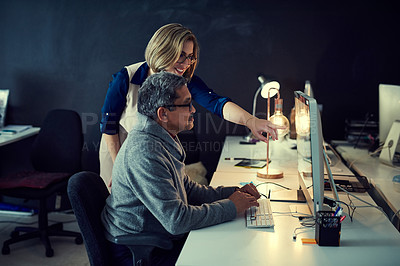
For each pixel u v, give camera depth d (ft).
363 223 5.39
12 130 11.07
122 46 11.52
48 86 11.94
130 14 11.37
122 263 5.44
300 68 11.19
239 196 5.71
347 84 11.12
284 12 11.01
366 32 10.87
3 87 12.09
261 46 11.19
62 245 10.15
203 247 4.66
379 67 10.97
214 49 11.32
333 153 9.20
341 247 4.69
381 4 10.73
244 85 11.40
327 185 6.73
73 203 5.18
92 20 11.50
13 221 11.48
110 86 7.32
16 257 9.51
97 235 5.24
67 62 11.76
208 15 11.19
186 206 5.10
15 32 11.81
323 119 11.32
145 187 4.97
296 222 5.42
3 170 12.31
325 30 10.98
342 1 10.82
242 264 4.28
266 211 5.62
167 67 6.67
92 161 12.08
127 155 5.14
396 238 4.94
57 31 11.66
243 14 11.12
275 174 7.39
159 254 5.51
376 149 9.38
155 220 5.29
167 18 11.30
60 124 10.43
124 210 5.23
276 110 7.55
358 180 7.07
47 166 10.52
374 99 11.10
